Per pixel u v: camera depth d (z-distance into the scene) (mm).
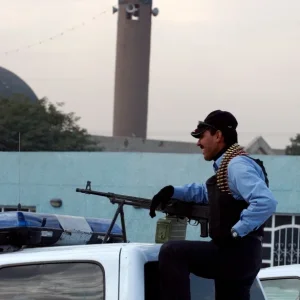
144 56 70812
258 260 3504
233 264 3436
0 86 51625
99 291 3369
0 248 3834
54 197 19344
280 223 17828
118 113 70812
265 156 17766
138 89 70438
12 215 3889
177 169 18484
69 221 4137
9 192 19766
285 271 6281
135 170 18781
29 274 3506
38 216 4012
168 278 3385
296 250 17672
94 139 52281
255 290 4141
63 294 3436
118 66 71062
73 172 19234
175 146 55531
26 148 38656
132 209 18297
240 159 3455
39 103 42000
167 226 3844
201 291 3777
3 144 38188
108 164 18984
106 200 18797
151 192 18672
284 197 17609
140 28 70625
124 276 3350
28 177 19547
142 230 18219
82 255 3436
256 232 3482
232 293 3627
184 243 3430
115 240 4316
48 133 39656
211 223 3471
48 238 4008
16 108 39250
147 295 3428
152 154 18656
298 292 6160
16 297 3500
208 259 3422
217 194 3473
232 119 3611
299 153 53688
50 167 19406
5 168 19812
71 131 42438
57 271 3465
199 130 3633
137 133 70188
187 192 3791
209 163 18172
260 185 3357
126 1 70312
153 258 3498
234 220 3426
